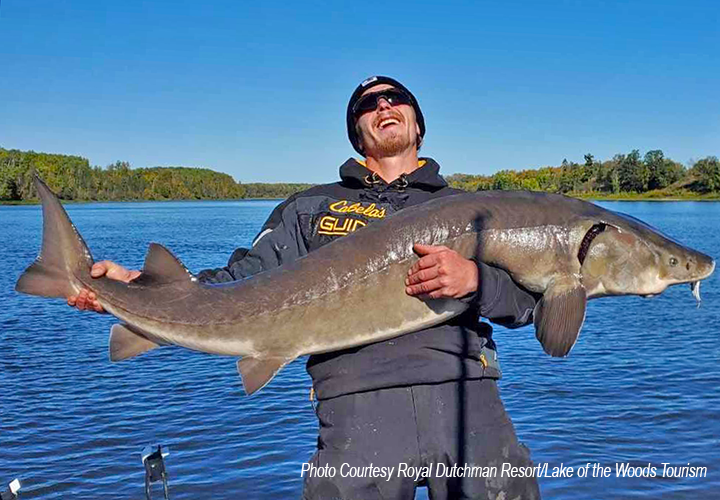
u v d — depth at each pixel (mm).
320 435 4230
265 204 174000
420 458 4016
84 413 10977
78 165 179500
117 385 12531
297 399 11406
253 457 9047
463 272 3920
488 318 4105
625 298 23453
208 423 10359
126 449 9445
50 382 12828
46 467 8898
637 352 14500
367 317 4176
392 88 4773
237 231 62750
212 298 4465
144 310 4555
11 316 20484
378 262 4230
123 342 4688
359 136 5004
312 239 4586
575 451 8984
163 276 4605
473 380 4133
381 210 4555
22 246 47375
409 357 4078
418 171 4750
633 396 11242
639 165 128750
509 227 4297
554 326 4211
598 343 15508
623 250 4312
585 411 10531
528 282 4324
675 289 25391
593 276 4320
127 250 43219
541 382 12125
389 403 4051
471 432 4051
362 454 4012
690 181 128625
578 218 4363
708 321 18453
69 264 4719
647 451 8953
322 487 4066
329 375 4219
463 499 4031
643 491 7840
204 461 8961
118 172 198625
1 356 14984
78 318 20078
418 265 3988
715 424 9875
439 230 4277
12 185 148375
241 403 11273
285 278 4371
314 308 4254
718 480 8055
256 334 4340
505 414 4254
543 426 9914
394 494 4020
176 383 12547
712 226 58531
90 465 8945
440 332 4137
